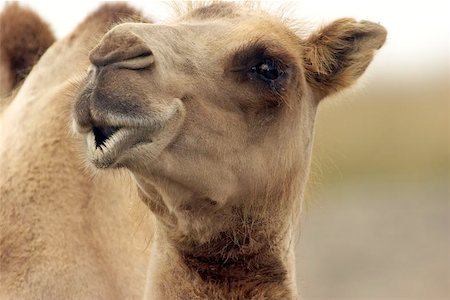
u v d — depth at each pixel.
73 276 16.98
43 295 16.77
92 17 18.83
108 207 17.73
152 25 15.20
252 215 16.41
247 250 16.39
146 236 17.95
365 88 18.50
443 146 60.06
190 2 17.80
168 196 15.48
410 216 47.91
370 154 58.00
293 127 16.89
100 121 13.65
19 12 19.89
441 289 36.97
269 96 16.17
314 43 17.89
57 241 17.14
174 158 15.00
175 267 16.23
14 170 17.64
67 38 18.89
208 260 16.27
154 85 14.24
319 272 39.66
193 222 15.96
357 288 37.47
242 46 15.90
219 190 15.76
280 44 16.38
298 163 17.17
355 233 45.25
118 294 17.36
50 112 17.97
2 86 19.67
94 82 13.78
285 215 16.88
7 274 16.86
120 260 17.56
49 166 17.59
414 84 67.19
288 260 16.95
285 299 16.69
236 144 15.86
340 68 18.02
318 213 49.16
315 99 17.98
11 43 19.77
